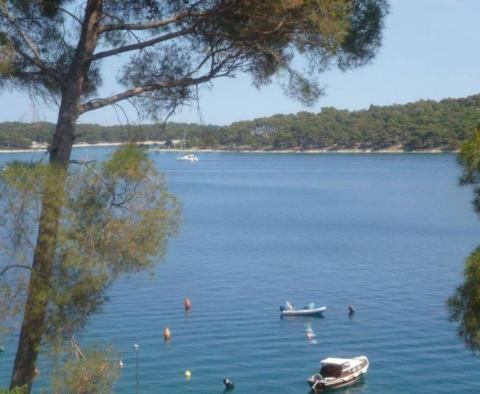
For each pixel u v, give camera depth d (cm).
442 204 9775
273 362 3134
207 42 1149
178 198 1053
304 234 6962
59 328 971
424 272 4962
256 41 1105
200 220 8169
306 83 1147
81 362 1004
